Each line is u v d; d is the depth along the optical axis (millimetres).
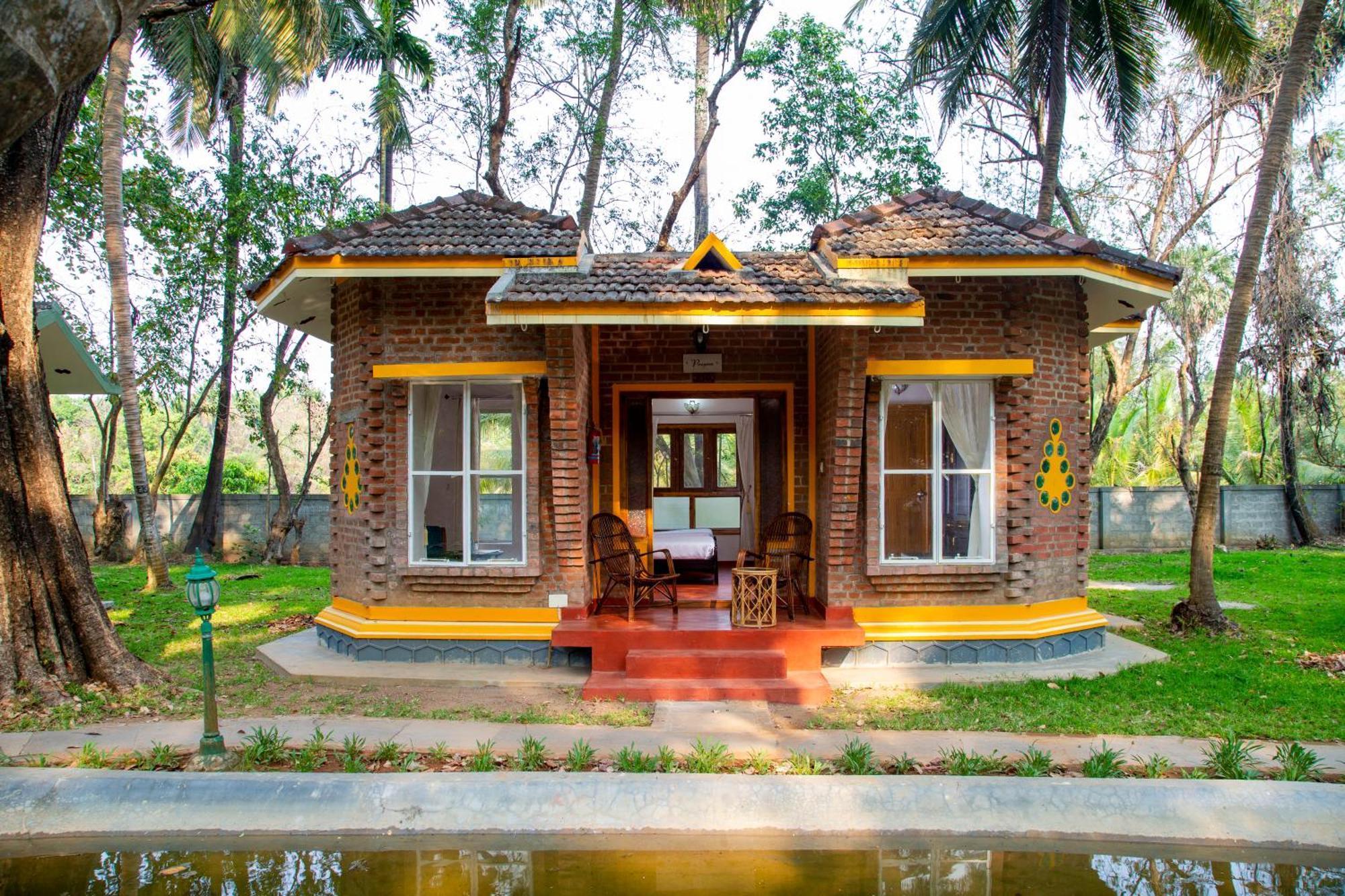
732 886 4984
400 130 19297
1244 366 23469
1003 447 9336
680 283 8680
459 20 20125
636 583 9672
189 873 5180
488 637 9367
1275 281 21625
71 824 5672
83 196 19266
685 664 8578
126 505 22453
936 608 9422
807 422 10422
